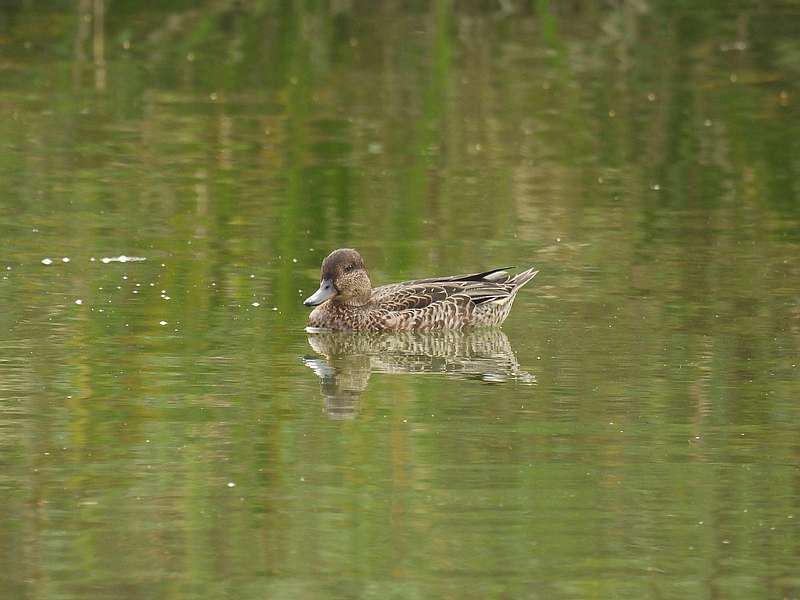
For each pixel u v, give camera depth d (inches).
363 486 457.1
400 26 1355.8
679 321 655.1
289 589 386.6
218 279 725.3
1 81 1196.5
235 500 444.5
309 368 595.2
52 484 457.4
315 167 970.7
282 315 673.6
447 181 941.2
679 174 966.4
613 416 528.7
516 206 882.8
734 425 518.3
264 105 1149.7
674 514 436.1
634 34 1353.3
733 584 391.5
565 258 769.6
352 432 510.0
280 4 1376.7
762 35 1338.6
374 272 741.3
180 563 400.8
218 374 581.0
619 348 616.4
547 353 611.8
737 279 725.9
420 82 1216.8
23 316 653.9
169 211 858.1
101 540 416.5
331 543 414.3
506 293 668.1
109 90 1181.1
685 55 1300.4
